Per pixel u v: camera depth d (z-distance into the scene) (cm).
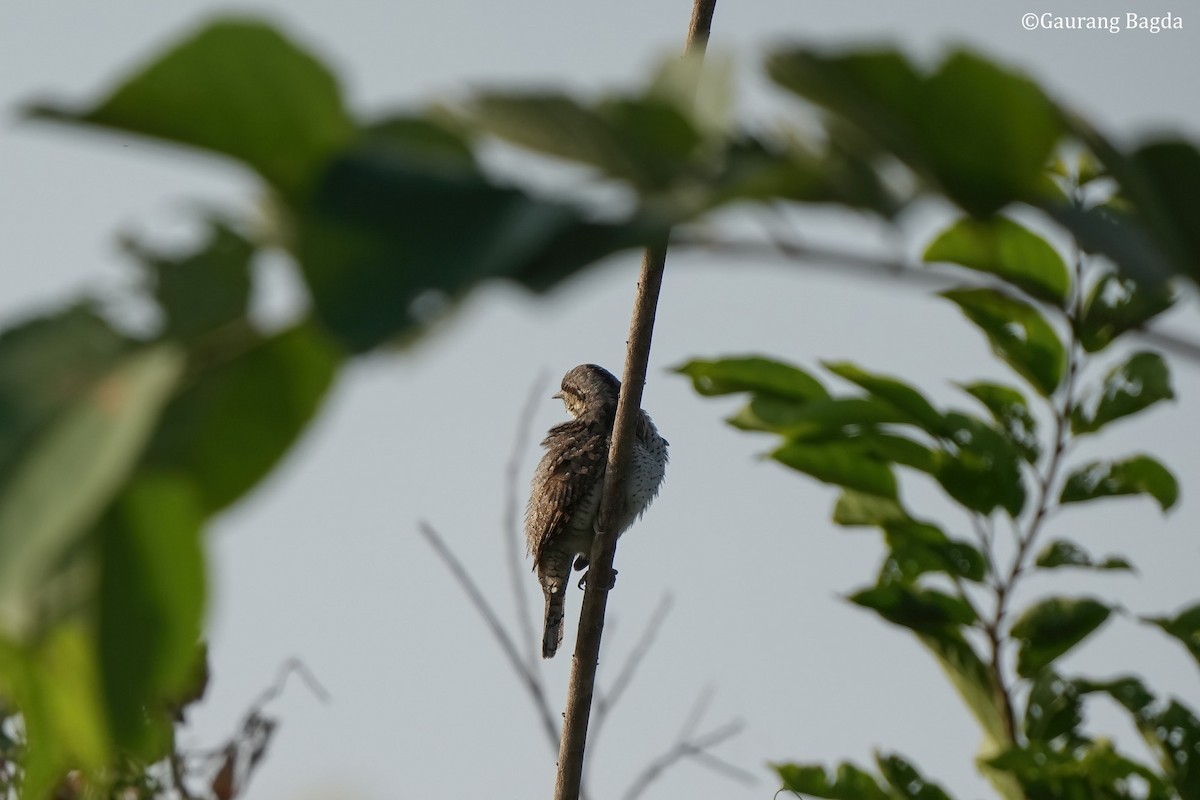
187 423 279
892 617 734
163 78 255
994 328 706
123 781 772
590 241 252
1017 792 722
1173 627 713
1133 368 714
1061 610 720
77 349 265
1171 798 696
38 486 245
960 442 718
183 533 276
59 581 274
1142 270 283
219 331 271
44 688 332
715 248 266
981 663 734
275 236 273
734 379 786
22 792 349
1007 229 538
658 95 279
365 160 262
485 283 244
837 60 264
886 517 761
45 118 256
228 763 904
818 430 760
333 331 240
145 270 273
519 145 273
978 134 273
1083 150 297
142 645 285
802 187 267
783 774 754
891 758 749
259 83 261
